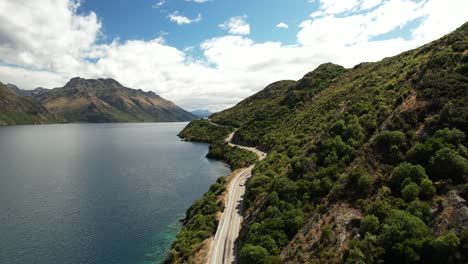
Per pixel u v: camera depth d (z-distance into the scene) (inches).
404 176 1486.2
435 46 2994.6
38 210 3292.3
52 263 2265.0
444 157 1387.8
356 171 1727.4
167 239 2669.8
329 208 1710.1
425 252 1098.1
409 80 2429.9
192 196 3882.9
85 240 2623.0
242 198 3137.3
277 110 7096.5
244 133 6747.1
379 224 1347.2
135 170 5418.3
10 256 2335.1
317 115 4247.0
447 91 1763.0
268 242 1824.6
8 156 6840.6
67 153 7416.3
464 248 1022.4
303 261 1477.6
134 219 3097.9
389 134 1772.9
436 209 1245.1
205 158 6643.7
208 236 2433.6
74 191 4033.0
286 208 2102.6
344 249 1358.3
